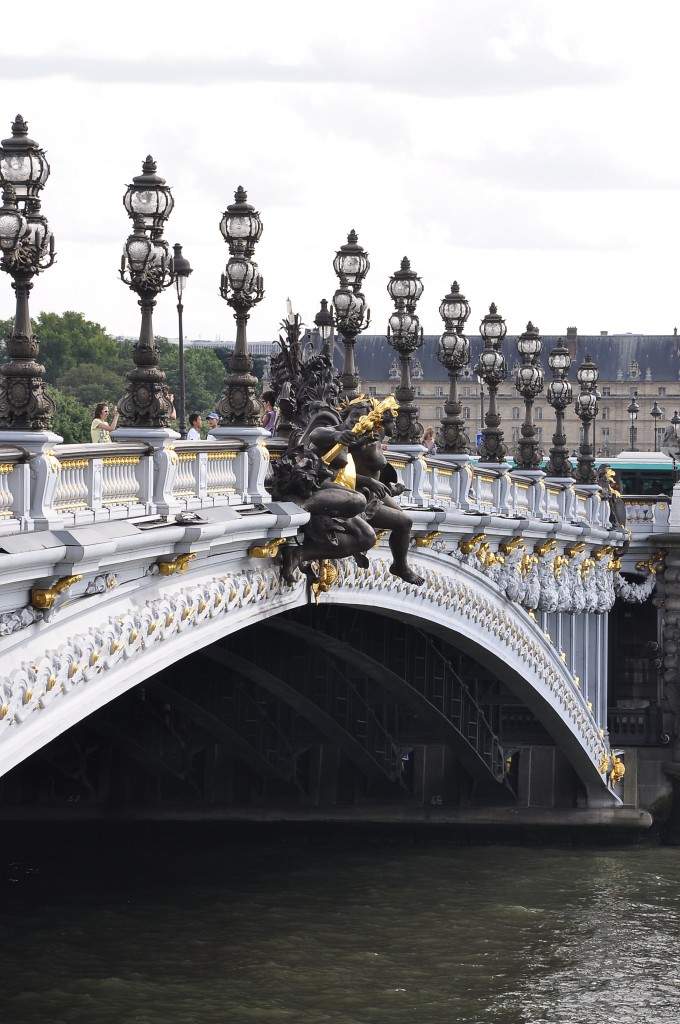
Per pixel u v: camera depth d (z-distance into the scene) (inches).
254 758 4586.6
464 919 4121.6
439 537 3769.7
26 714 2033.7
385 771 4867.1
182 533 2342.5
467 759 4990.2
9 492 1972.2
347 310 3410.4
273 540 2709.2
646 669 6471.5
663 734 5856.3
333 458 2856.8
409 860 4778.5
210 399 5679.1
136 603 2342.5
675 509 6190.9
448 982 3634.4
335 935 3880.4
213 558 2598.4
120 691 2309.3
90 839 4773.6
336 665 4500.5
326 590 3043.8
